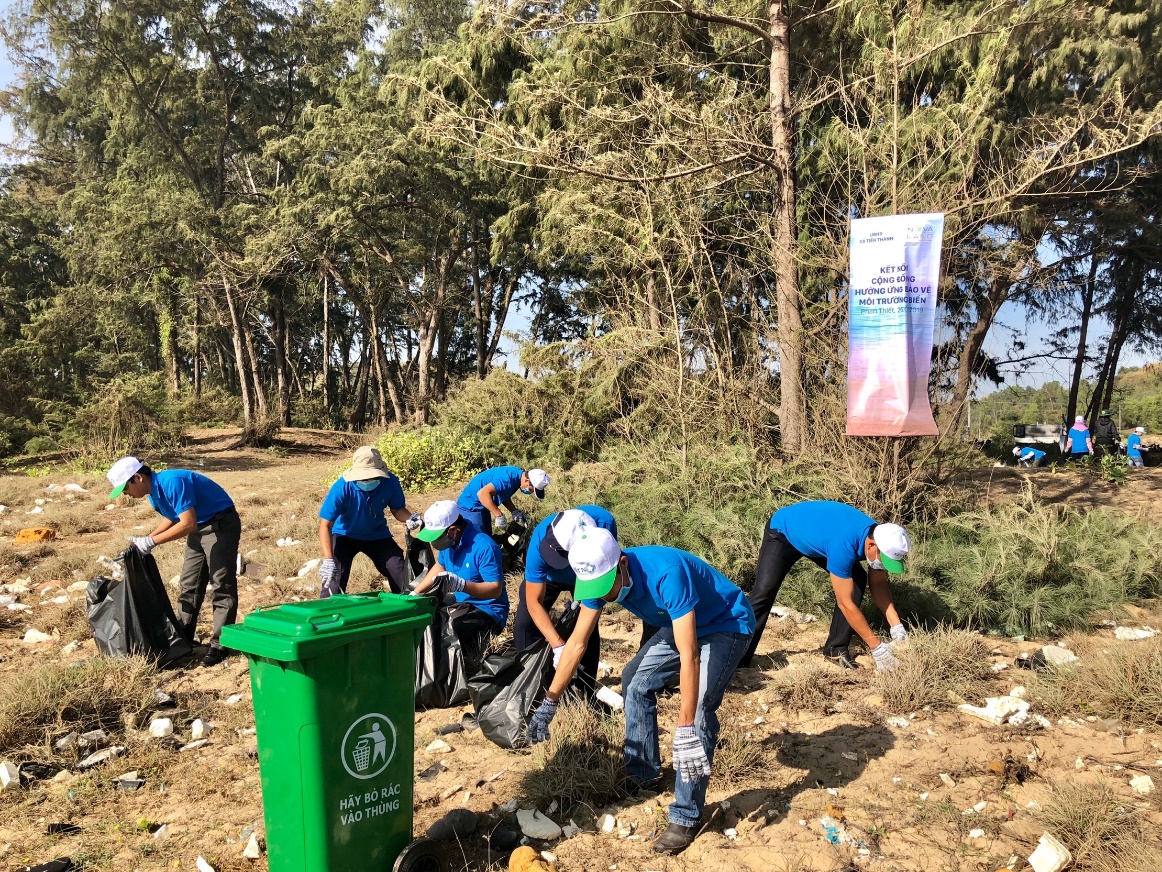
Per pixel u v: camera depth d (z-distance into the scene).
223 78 36.03
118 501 14.49
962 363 8.94
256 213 31.67
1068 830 3.76
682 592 3.65
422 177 28.23
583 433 14.51
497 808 4.17
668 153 10.77
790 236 9.97
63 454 24.69
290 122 38.12
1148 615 6.91
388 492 6.50
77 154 44.72
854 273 7.83
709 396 10.78
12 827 4.12
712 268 11.08
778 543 5.74
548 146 10.58
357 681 3.20
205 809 4.27
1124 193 18.30
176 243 31.30
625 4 12.23
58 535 11.98
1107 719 4.91
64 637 7.12
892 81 9.89
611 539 3.65
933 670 5.51
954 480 9.46
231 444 31.20
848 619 5.21
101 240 32.66
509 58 18.55
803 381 9.60
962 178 8.89
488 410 16.09
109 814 4.25
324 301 43.06
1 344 29.97
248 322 38.78
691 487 9.37
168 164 37.47
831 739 4.82
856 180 9.61
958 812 4.00
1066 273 21.80
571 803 4.21
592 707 5.02
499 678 5.00
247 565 9.22
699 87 13.51
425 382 32.44
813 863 3.62
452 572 5.68
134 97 35.28
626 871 3.63
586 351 14.61
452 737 5.03
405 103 20.56
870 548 4.97
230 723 5.30
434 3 30.77
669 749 4.67
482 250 35.22
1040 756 4.54
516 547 7.64
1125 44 14.80
